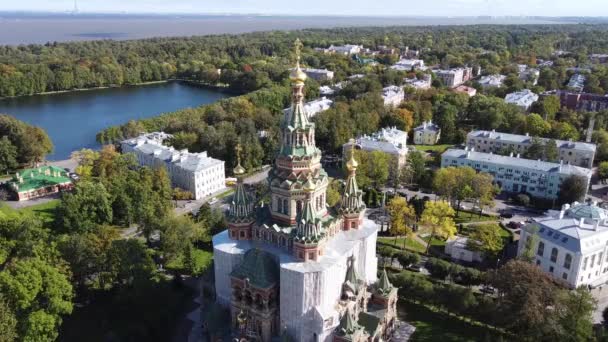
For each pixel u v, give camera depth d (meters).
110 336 107.50
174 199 194.75
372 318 100.75
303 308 91.06
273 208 100.75
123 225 170.12
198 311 115.50
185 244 133.88
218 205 188.88
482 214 181.12
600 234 132.62
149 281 114.31
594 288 132.62
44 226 162.25
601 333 99.88
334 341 93.00
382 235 162.25
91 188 163.00
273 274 94.62
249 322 96.50
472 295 112.31
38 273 98.44
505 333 110.44
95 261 116.69
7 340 88.88
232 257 99.62
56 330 101.44
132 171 192.12
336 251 97.94
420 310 119.75
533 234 137.88
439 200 190.88
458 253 146.62
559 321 97.62
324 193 101.81
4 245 121.56
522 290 103.00
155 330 108.19
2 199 192.75
